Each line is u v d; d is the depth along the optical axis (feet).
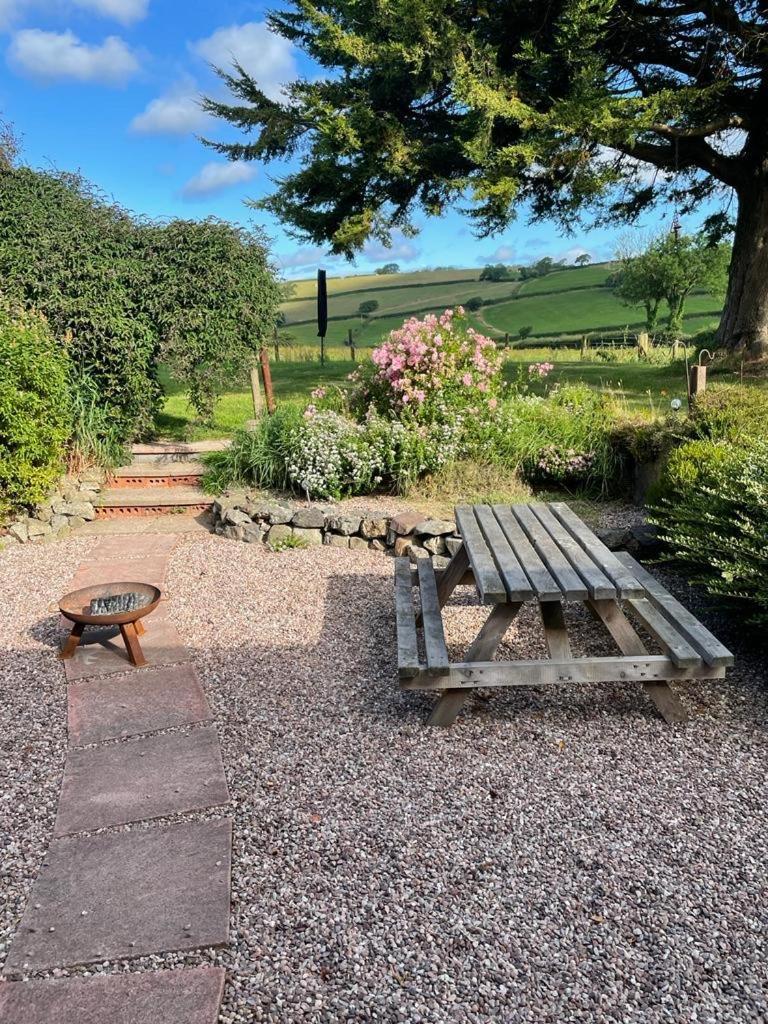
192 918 6.63
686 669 9.50
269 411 24.39
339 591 15.35
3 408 18.47
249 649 12.72
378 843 7.69
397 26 37.63
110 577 16.48
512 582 9.55
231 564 17.19
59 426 20.71
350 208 49.55
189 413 33.27
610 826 7.97
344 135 40.75
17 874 7.26
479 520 13.03
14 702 10.91
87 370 23.66
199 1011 5.66
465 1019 5.66
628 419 21.07
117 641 13.16
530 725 10.09
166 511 21.25
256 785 8.74
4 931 6.53
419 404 21.36
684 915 6.70
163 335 24.98
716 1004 5.80
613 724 10.10
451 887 7.05
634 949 6.32
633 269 91.40
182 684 11.43
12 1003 5.76
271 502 19.40
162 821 8.07
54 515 19.89
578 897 6.92
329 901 6.86
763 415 17.12
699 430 17.66
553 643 10.54
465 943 6.37
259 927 6.55
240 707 10.69
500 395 23.56
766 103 41.50
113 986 5.91
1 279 22.77
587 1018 5.67
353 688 11.23
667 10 38.68
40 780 8.89
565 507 14.01
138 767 9.14
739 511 12.73
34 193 23.54
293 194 49.11
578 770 9.03
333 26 39.06
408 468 20.40
